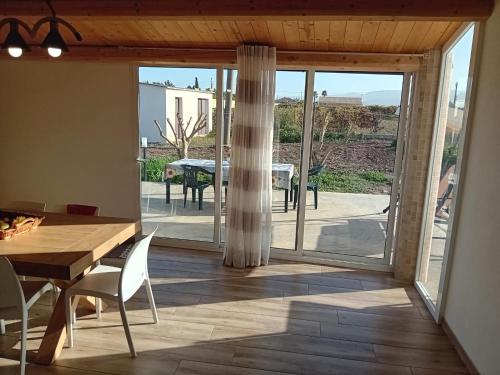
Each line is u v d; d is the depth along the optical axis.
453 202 2.57
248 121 3.44
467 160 2.44
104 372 2.14
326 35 2.99
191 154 3.99
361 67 3.40
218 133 3.87
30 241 2.21
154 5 2.37
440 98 3.10
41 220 2.55
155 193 4.18
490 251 2.06
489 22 2.20
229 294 3.13
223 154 3.93
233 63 3.60
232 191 3.57
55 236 2.31
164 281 3.33
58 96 4.04
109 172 4.13
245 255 3.69
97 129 4.05
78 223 2.60
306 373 2.20
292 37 3.10
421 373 2.23
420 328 2.71
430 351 2.44
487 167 2.14
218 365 2.23
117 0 2.38
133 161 4.06
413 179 3.32
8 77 4.09
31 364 2.18
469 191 2.37
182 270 3.58
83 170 4.18
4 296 1.95
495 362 1.95
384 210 3.73
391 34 2.86
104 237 2.32
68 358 2.24
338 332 2.62
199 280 3.38
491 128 2.11
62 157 4.18
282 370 2.21
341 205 3.82
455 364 2.32
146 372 2.15
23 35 3.38
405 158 3.49
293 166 3.80
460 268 2.46
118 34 3.28
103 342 2.41
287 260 3.92
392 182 3.65
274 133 3.76
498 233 1.98
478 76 2.32
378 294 3.22
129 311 2.80
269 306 2.95
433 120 3.17
